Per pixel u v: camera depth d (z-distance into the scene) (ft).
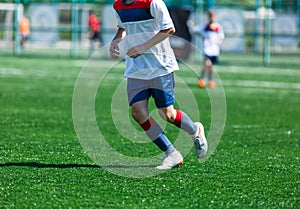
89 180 45.75
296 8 224.53
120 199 40.73
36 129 70.64
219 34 137.08
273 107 102.83
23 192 41.70
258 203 40.70
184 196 41.93
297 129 77.87
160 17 47.06
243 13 224.74
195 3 214.90
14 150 57.16
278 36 225.56
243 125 80.43
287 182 46.96
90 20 224.94
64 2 228.02
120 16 48.65
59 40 245.86
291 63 223.71
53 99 102.78
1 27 243.60
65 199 40.29
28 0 230.27
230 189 44.27
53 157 54.29
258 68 200.75
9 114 82.43
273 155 58.90
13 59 207.51
